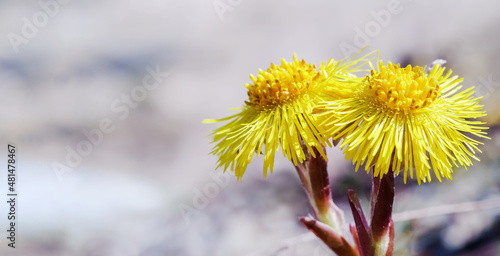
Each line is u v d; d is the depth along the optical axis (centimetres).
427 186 23
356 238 16
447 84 16
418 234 22
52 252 26
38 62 54
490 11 31
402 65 33
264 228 24
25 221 28
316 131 16
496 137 23
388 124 15
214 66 45
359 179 25
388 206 16
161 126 42
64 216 29
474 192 22
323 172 16
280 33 43
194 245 25
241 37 45
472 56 30
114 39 56
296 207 26
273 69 17
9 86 51
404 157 15
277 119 16
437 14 33
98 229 28
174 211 30
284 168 30
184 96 44
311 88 16
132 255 25
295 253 22
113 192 32
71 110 46
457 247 21
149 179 36
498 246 20
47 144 41
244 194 29
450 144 15
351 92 16
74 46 56
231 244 24
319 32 40
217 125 39
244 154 16
